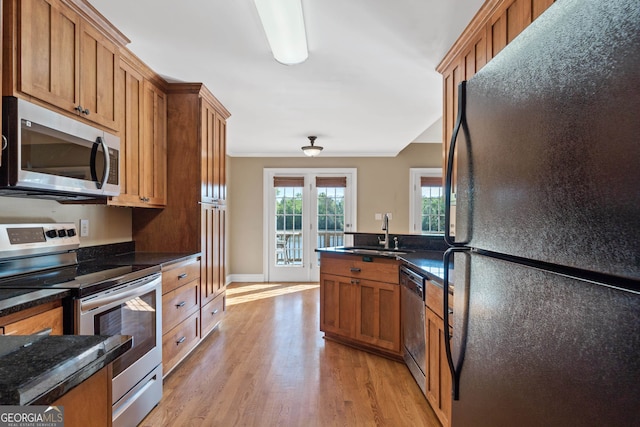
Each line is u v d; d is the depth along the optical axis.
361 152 6.46
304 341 3.54
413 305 2.64
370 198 6.53
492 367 0.80
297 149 6.22
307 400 2.41
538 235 0.64
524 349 0.67
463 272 0.96
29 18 1.63
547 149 0.62
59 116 1.79
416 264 2.57
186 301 2.95
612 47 0.48
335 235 6.58
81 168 1.95
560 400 0.57
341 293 3.48
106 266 2.32
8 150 1.55
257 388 2.57
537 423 0.63
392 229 6.49
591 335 0.51
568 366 0.55
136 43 2.38
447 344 1.04
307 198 6.58
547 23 0.62
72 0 1.87
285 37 2.26
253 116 4.12
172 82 3.09
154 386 2.31
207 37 2.30
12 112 1.55
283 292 5.69
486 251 0.85
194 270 3.12
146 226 3.24
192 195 3.22
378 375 2.80
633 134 0.45
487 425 0.82
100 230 2.84
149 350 2.27
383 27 2.19
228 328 3.93
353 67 2.75
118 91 2.32
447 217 1.04
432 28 2.20
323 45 2.41
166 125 3.19
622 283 0.46
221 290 3.89
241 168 6.59
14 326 1.38
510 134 0.74
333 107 3.77
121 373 1.95
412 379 2.73
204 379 2.71
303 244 6.61
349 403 2.37
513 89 0.73
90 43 2.05
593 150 0.52
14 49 1.57
